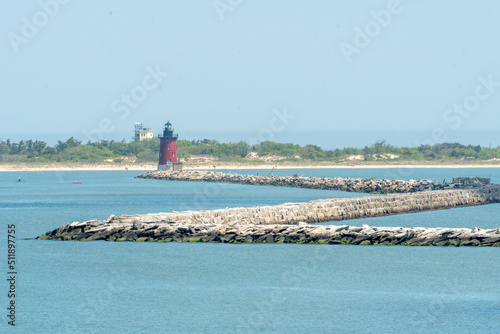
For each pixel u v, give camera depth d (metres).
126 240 174.88
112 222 180.88
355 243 169.12
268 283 132.38
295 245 168.75
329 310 113.56
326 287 129.00
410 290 126.62
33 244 172.50
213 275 138.50
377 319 108.75
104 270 142.62
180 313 112.44
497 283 131.62
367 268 143.75
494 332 102.06
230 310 113.81
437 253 158.38
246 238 172.38
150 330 103.81
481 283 131.62
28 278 136.38
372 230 170.62
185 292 125.88
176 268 144.50
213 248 165.50
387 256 155.38
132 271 141.75
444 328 103.75
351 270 142.38
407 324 106.06
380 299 120.75
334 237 170.62
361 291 126.12
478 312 112.12
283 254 158.00
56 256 157.00
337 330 103.06
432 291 125.56
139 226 175.50
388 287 129.00
